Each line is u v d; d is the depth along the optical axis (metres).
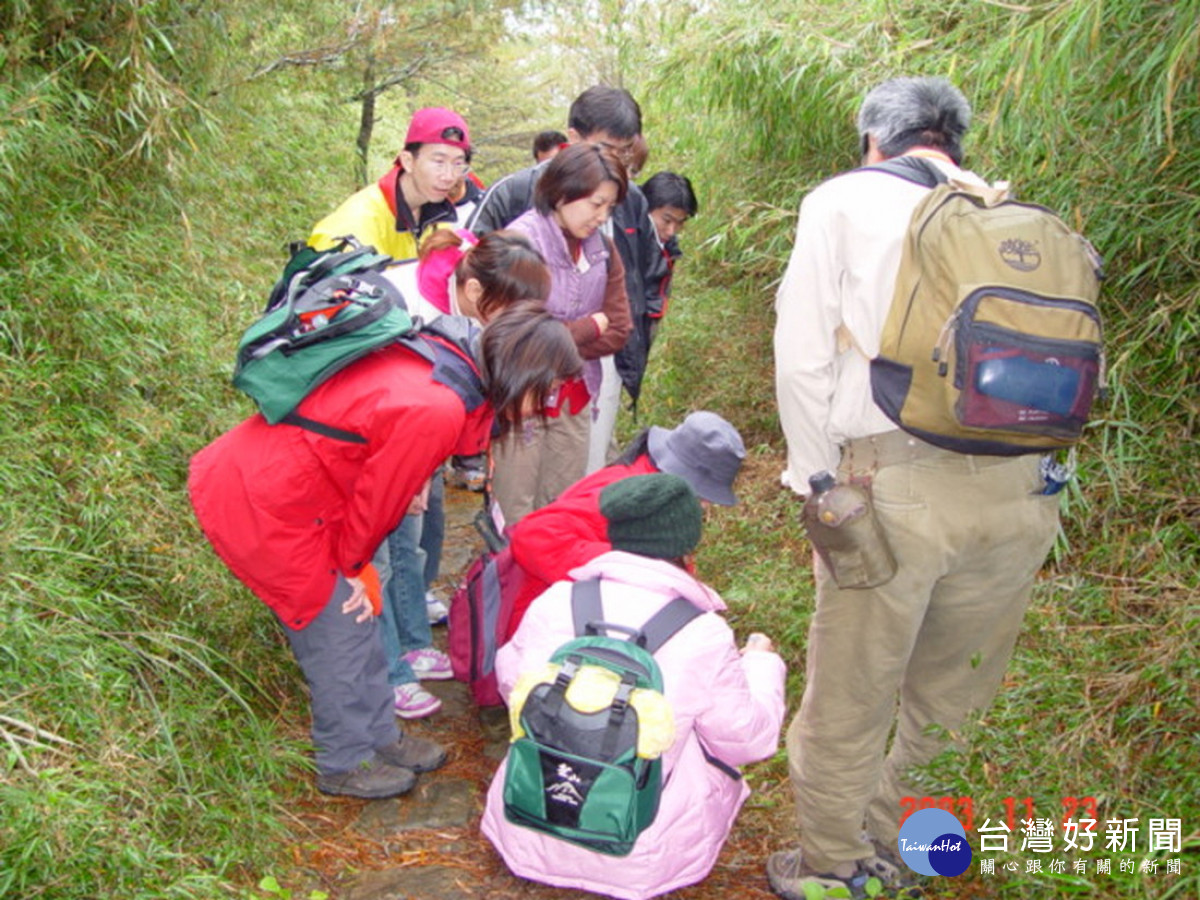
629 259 3.95
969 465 2.20
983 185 2.28
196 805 2.62
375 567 3.19
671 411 5.80
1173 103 3.23
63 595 2.71
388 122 11.91
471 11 8.73
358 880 2.68
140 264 4.27
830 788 2.47
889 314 2.12
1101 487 3.54
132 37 4.23
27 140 3.75
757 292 6.11
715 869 2.80
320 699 2.92
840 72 4.43
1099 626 3.06
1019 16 3.42
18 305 3.49
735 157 5.91
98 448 3.30
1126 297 3.65
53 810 2.16
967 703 2.55
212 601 3.19
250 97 6.65
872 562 2.20
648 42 6.66
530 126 12.97
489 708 3.47
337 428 2.57
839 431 2.27
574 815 2.36
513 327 2.54
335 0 7.46
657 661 2.45
